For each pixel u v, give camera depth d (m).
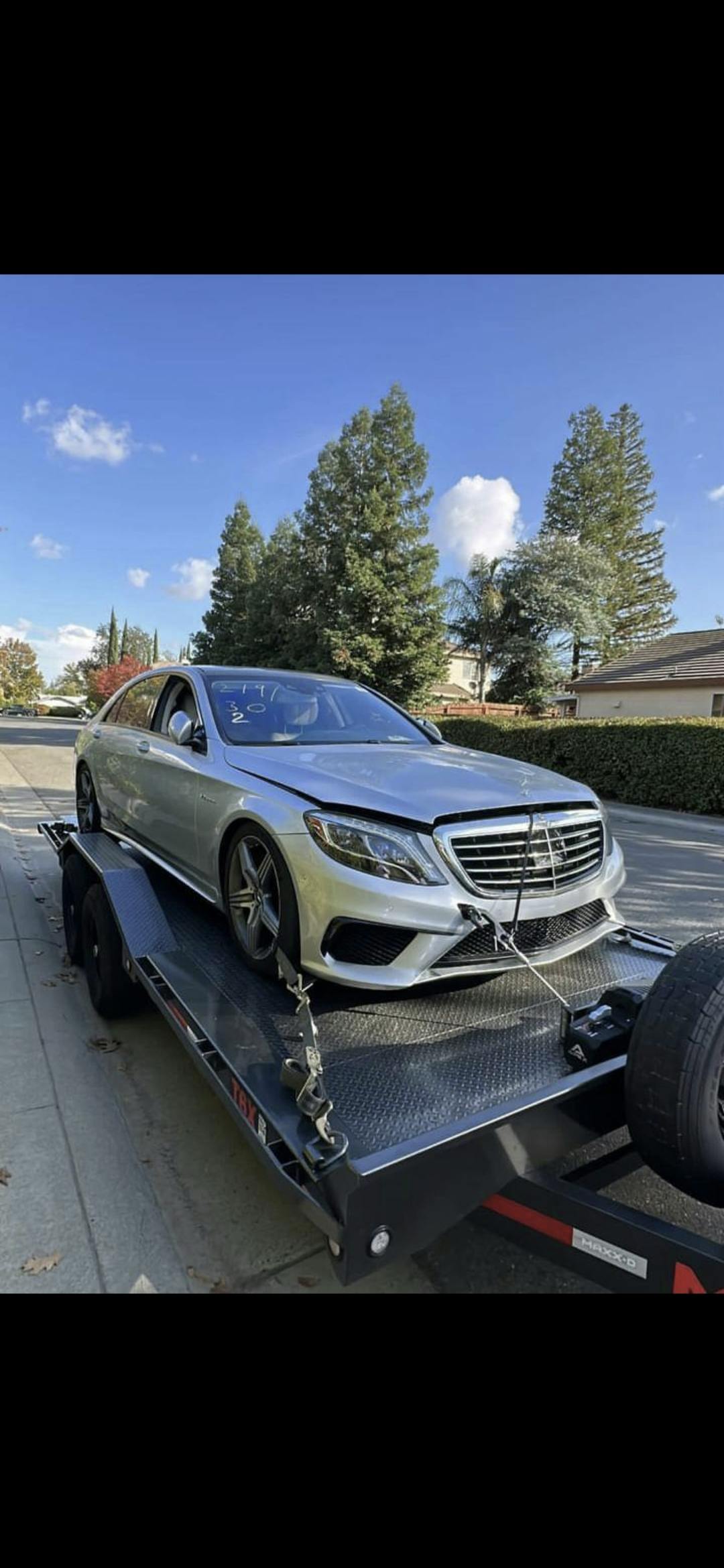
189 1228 2.36
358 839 2.34
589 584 32.47
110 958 3.58
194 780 3.31
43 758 18.77
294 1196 1.70
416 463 28.39
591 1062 2.08
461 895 2.31
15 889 6.53
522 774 2.86
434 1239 1.73
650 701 25.28
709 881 7.89
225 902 3.00
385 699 4.27
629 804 15.03
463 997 2.54
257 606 33.03
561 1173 2.47
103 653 88.81
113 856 3.84
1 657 81.62
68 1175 2.60
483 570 33.31
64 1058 3.45
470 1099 1.93
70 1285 2.12
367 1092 1.95
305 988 2.56
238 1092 2.00
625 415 39.09
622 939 3.14
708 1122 1.81
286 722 3.58
